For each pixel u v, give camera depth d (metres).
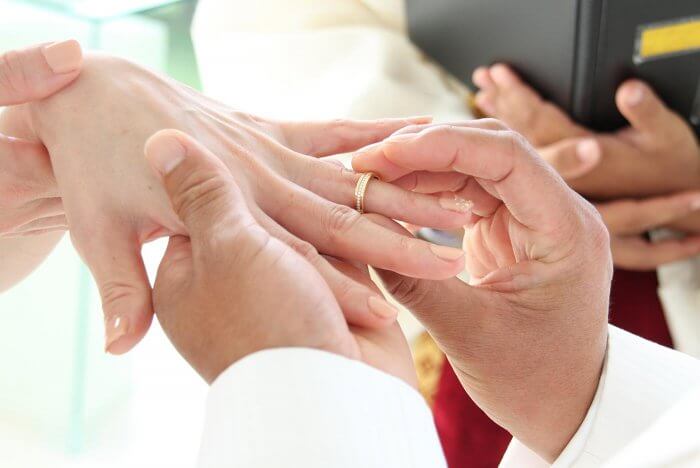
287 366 0.37
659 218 0.80
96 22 0.91
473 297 0.48
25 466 0.96
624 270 0.83
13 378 1.01
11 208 0.56
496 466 0.79
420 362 0.82
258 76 0.91
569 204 0.48
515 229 0.50
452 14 0.83
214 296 0.39
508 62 0.80
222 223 0.40
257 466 0.36
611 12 0.72
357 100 0.84
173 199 0.41
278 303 0.38
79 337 0.99
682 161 0.79
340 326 0.39
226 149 0.52
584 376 0.50
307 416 0.37
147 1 0.91
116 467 0.98
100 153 0.51
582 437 0.50
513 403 0.51
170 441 1.02
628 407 0.50
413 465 0.38
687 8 0.73
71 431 1.00
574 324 0.49
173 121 0.52
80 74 0.54
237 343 0.39
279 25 0.92
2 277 0.62
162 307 0.41
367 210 0.52
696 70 0.76
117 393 1.07
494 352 0.49
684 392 0.49
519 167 0.48
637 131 0.80
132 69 0.54
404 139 0.48
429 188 0.53
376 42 0.88
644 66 0.75
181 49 1.00
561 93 0.78
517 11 0.77
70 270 0.98
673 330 0.82
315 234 0.48
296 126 0.58
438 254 0.46
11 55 0.52
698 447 0.37
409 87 0.86
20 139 0.55
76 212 0.51
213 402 0.38
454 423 0.80
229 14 0.92
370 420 0.38
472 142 0.48
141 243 0.50
